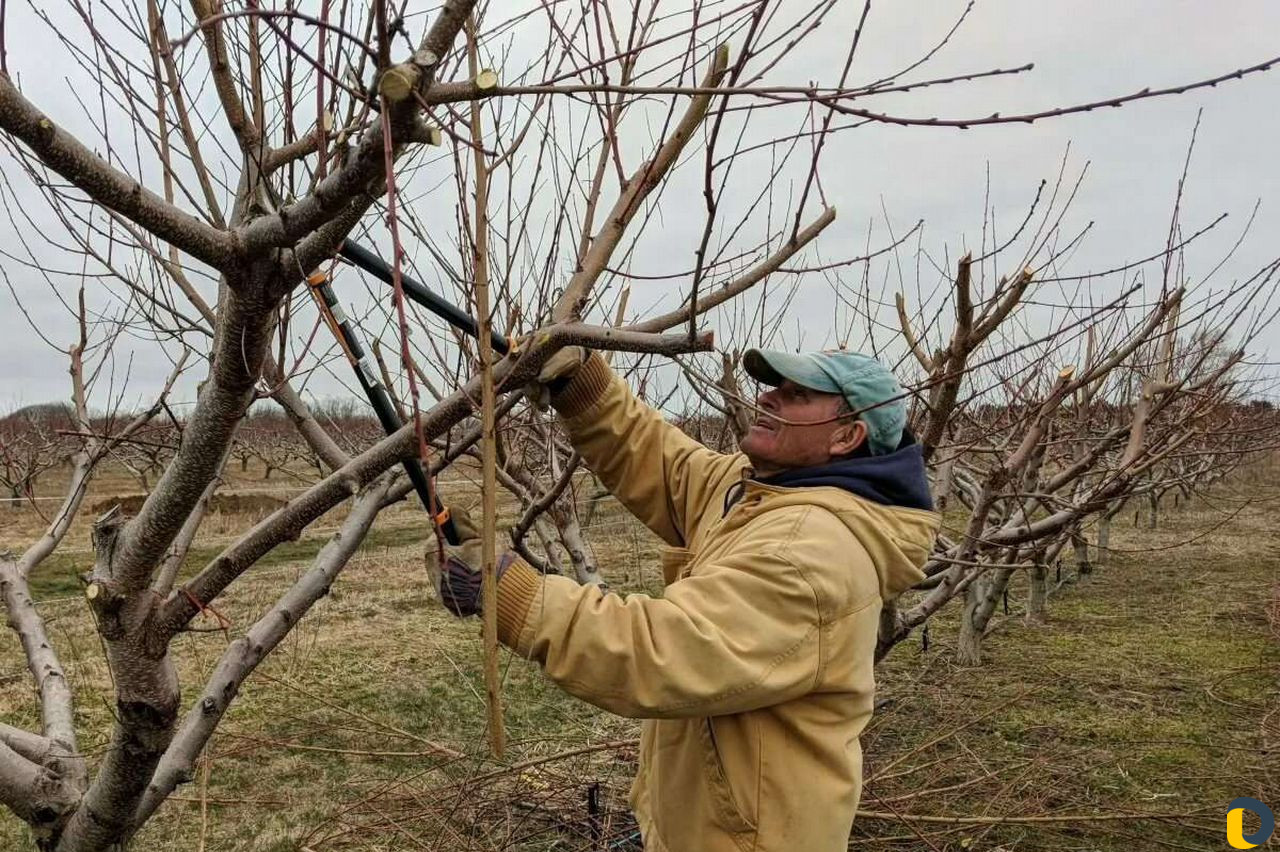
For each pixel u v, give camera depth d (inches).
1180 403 145.6
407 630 311.1
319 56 45.5
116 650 57.2
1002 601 367.2
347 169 40.9
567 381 84.4
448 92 38.9
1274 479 821.9
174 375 92.6
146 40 78.2
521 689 247.0
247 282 45.4
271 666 263.1
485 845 153.8
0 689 242.5
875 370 76.1
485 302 43.9
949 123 43.6
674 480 89.0
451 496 407.5
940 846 156.3
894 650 285.4
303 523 58.9
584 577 132.1
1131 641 292.5
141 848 161.6
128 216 40.6
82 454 108.1
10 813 175.8
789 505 70.9
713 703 59.0
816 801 65.0
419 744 206.8
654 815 75.4
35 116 35.9
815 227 66.4
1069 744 204.2
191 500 53.6
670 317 64.1
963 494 223.1
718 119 48.5
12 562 96.8
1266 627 306.2
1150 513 616.1
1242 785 182.5
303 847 150.7
